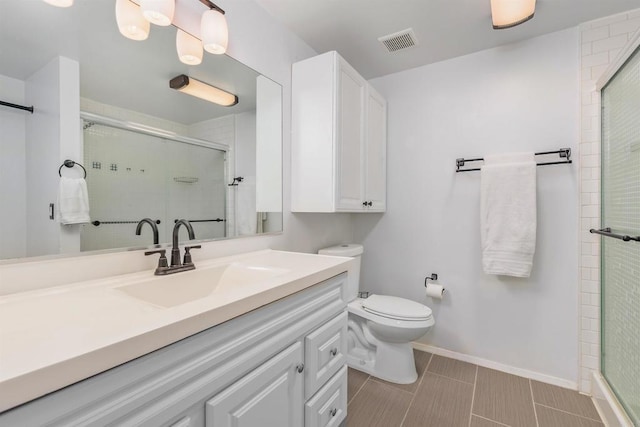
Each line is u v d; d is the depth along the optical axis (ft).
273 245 5.77
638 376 4.28
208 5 4.26
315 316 3.70
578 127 5.92
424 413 5.17
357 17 5.77
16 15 2.86
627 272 4.67
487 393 5.75
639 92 4.27
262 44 5.50
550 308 6.15
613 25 5.62
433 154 7.50
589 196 5.78
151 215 3.89
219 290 4.14
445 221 7.33
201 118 4.54
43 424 1.48
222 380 2.43
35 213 2.93
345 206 6.01
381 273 8.22
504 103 6.66
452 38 6.43
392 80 8.09
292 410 3.25
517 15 5.32
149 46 3.90
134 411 1.86
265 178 5.61
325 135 5.74
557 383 6.03
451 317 7.23
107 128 3.50
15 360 1.51
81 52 3.29
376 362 6.34
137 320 2.09
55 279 3.03
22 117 2.88
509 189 6.17
